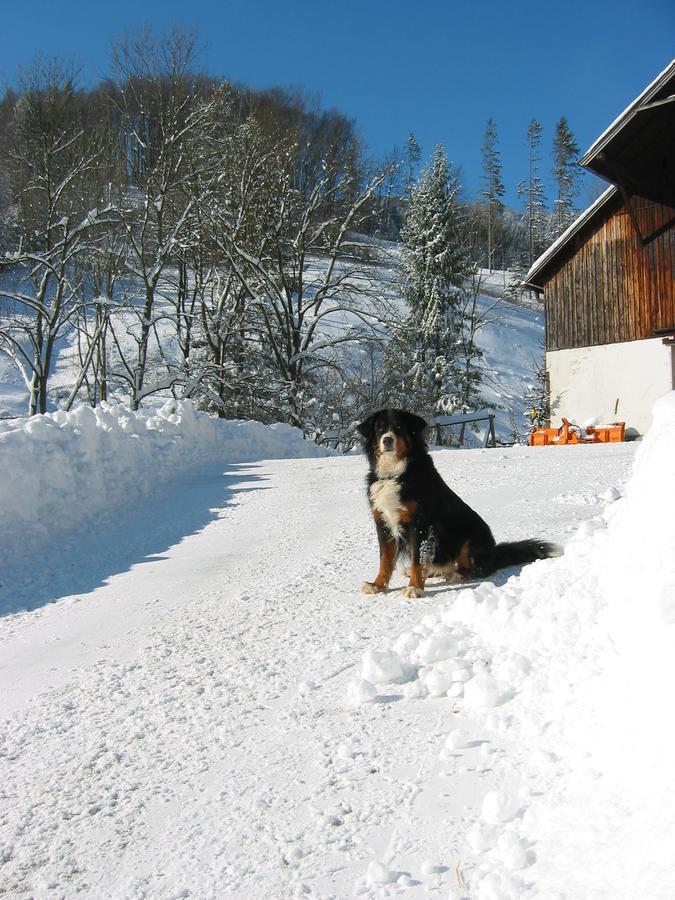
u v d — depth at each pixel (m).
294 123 41.03
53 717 4.14
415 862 2.47
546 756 2.82
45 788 3.38
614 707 2.83
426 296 45.53
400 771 3.04
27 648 5.53
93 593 6.90
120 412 14.62
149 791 3.25
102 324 29.31
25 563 8.26
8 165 29.72
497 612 4.07
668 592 2.97
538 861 2.25
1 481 9.29
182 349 31.84
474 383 45.72
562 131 98.06
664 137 20.55
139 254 29.47
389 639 4.66
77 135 28.39
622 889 1.97
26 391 40.06
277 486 11.80
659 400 4.41
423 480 5.66
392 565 5.85
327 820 2.79
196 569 7.25
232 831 2.85
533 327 66.62
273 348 31.34
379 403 32.12
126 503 10.95
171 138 29.70
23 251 28.34
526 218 98.62
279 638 4.98
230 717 3.86
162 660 4.83
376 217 38.97
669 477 3.48
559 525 7.42
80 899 2.62
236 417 31.47
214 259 31.94
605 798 2.40
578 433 22.41
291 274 34.03
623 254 23.61
